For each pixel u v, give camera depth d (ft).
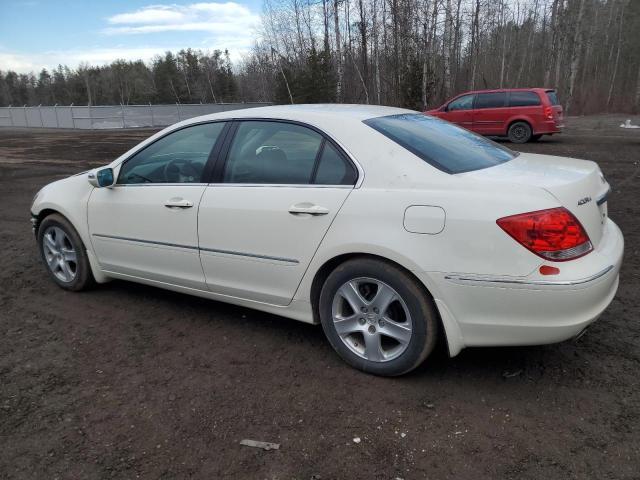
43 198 15.53
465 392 9.86
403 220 9.50
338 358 11.34
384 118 11.43
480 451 8.23
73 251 15.25
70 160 52.60
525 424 8.84
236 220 11.51
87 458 8.38
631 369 10.36
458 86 126.93
